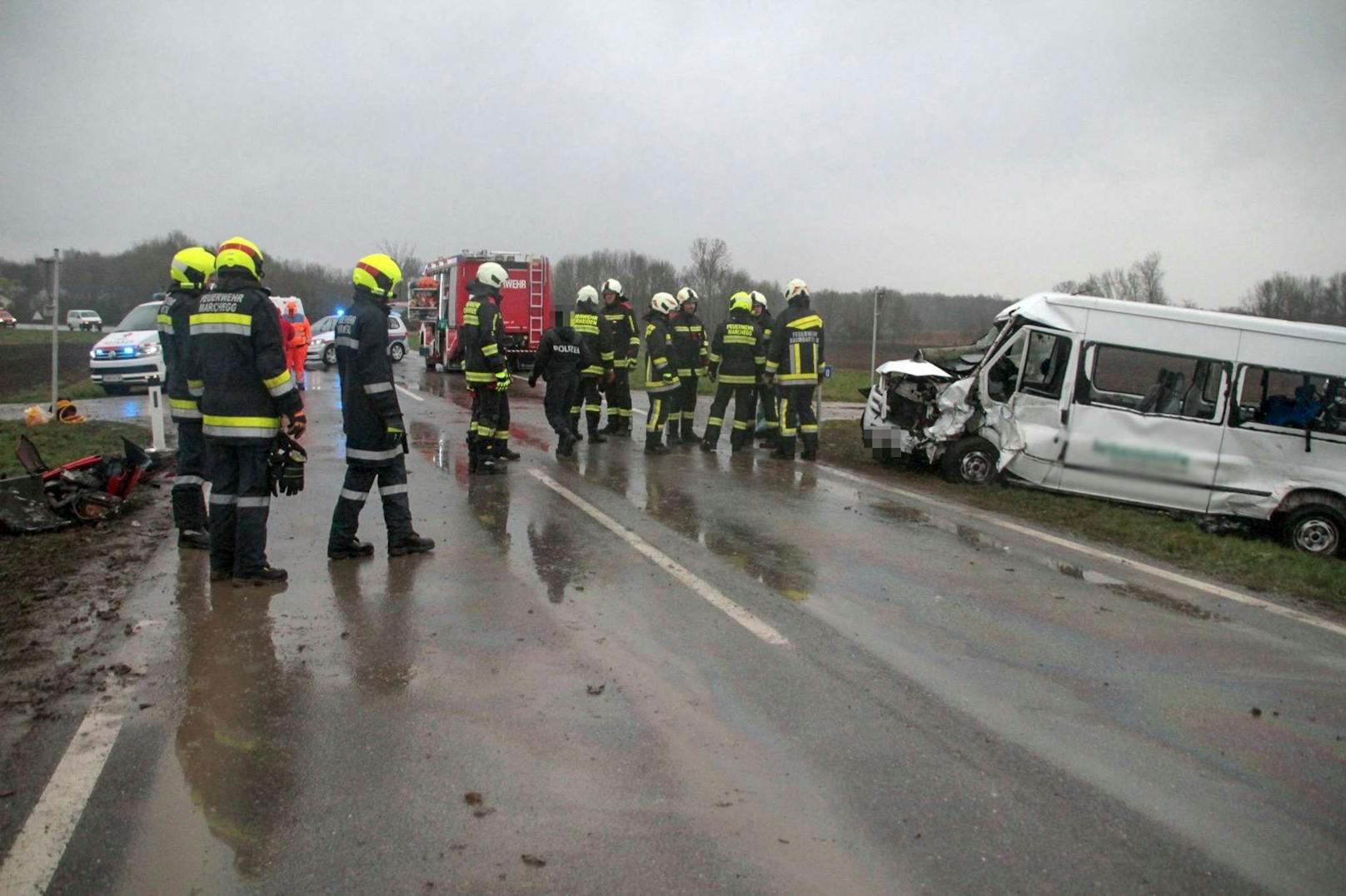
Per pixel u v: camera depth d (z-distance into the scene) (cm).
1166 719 452
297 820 340
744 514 858
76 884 302
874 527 830
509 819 344
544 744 401
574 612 570
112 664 478
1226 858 336
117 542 716
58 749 389
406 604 579
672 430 1340
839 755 399
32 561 659
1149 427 1023
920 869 320
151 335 2089
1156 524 925
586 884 307
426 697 445
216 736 403
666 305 1304
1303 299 3956
